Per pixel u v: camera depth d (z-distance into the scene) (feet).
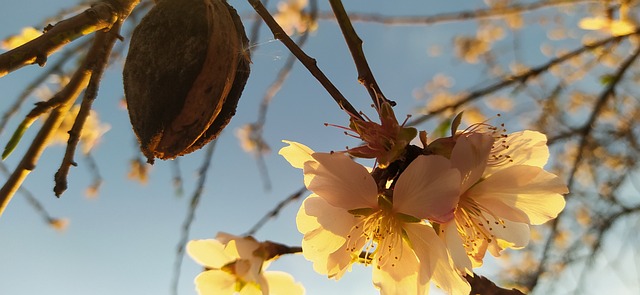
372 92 0.43
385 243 0.43
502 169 0.44
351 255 0.44
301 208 0.46
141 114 0.39
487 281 0.44
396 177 0.43
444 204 0.40
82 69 0.40
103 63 0.39
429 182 0.41
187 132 0.40
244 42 0.42
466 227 0.44
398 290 0.44
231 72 0.40
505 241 0.44
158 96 0.39
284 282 0.62
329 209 0.44
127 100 0.40
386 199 0.43
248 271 0.61
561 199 0.44
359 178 0.42
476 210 0.44
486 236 0.44
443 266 0.42
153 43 0.39
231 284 0.61
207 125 0.40
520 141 0.46
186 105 0.39
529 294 1.10
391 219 0.43
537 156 0.45
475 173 0.42
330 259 0.44
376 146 0.42
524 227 0.45
